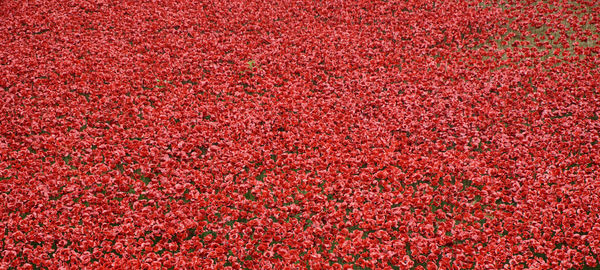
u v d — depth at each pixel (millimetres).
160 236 5348
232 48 8844
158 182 5969
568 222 5234
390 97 7336
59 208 5516
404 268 4941
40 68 8133
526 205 5430
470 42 8672
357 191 5680
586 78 7402
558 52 8039
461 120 6738
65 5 10328
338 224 5344
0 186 5734
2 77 7867
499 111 7016
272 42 9000
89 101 7508
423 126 6746
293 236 5285
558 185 5680
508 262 5070
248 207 5602
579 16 8883
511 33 8633
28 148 6520
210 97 7473
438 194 5707
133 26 9500
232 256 5094
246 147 6414
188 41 9047
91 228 5301
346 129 6734
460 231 5227
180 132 6766
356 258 5195
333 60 8281
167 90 7723
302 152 6469
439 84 7602
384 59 8398
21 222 5305
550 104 6965
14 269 5027
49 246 5121
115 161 6199
